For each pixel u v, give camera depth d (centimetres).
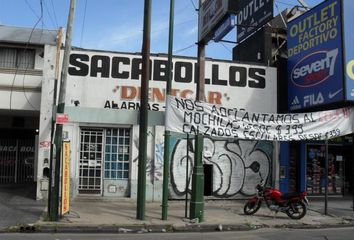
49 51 1633
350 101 1524
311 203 1745
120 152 1675
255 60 1978
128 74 1684
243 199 1750
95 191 1653
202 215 1286
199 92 1348
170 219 1287
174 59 1722
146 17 1295
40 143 1595
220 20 1192
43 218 1233
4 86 1802
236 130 1391
